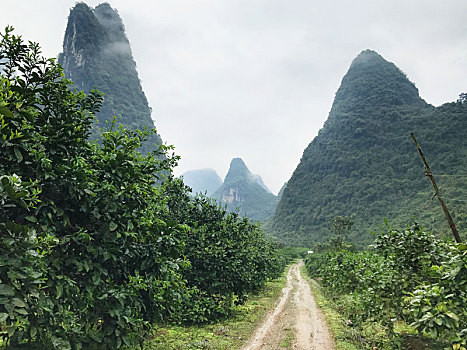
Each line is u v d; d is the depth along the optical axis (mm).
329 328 9914
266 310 13492
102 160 5355
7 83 4125
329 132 161875
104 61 127562
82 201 4898
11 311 3154
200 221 11898
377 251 6996
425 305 4410
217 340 8141
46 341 4086
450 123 116812
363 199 110562
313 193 140500
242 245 13164
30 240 3426
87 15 133250
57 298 4121
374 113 150375
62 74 5168
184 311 9664
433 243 6086
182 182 11695
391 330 6402
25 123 4379
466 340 4035
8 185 3266
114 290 4957
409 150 118750
